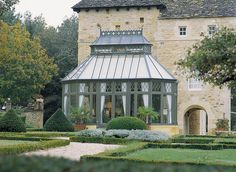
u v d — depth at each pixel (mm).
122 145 25609
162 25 48531
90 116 39312
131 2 48844
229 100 46125
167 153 21125
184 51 47844
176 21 48281
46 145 22391
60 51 73438
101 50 42250
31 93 54875
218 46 20047
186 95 47031
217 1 48812
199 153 21438
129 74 39469
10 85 51781
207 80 20969
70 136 29312
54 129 35469
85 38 49875
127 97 39031
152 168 7367
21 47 52250
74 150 22453
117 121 32281
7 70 51812
